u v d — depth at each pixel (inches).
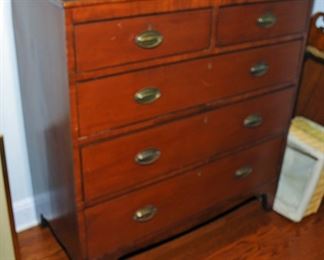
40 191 64.6
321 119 78.7
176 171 57.7
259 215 75.1
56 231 62.7
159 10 45.7
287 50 61.9
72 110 44.9
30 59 52.7
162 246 67.1
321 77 76.4
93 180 50.2
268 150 69.4
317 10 81.0
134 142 51.2
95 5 41.3
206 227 71.6
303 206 72.0
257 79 60.4
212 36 51.9
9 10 55.4
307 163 70.1
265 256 66.2
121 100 47.7
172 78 50.8
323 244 69.2
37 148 60.1
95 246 54.7
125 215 55.5
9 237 50.3
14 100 61.1
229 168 64.9
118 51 44.9
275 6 56.7
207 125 57.8
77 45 42.1
